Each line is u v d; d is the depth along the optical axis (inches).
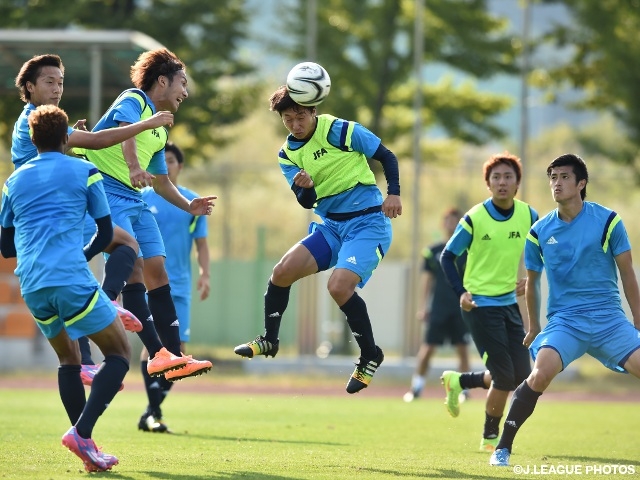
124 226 1136.2
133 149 1094.4
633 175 3693.4
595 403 2364.7
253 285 3363.7
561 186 1090.7
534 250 1128.2
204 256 1605.6
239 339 3358.8
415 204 3105.3
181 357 1092.5
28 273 918.4
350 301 1111.6
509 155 1326.3
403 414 1892.2
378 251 1105.4
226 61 3779.5
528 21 3120.1
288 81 1071.6
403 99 3966.5
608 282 1099.9
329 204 1114.7
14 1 3666.3
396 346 3740.2
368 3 3838.6
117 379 948.0
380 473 986.7
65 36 2517.2
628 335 1079.6
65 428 1429.6
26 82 1065.5
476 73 3892.7
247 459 1088.8
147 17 3683.6
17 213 934.4
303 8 3796.8
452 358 3444.9
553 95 3882.9
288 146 1112.8
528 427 1686.8
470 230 1315.2
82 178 938.1
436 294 2263.8
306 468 1015.0
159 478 906.1
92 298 922.7
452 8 3786.9
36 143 950.4
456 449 1307.8
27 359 3006.9
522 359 1330.0
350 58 3846.0
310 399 2285.9
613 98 3597.4
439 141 4389.8
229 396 2341.3
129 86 3016.7
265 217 4813.0
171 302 1206.3
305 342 3139.8
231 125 3863.2
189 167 3998.5
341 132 1092.5
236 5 3757.4
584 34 3636.8
